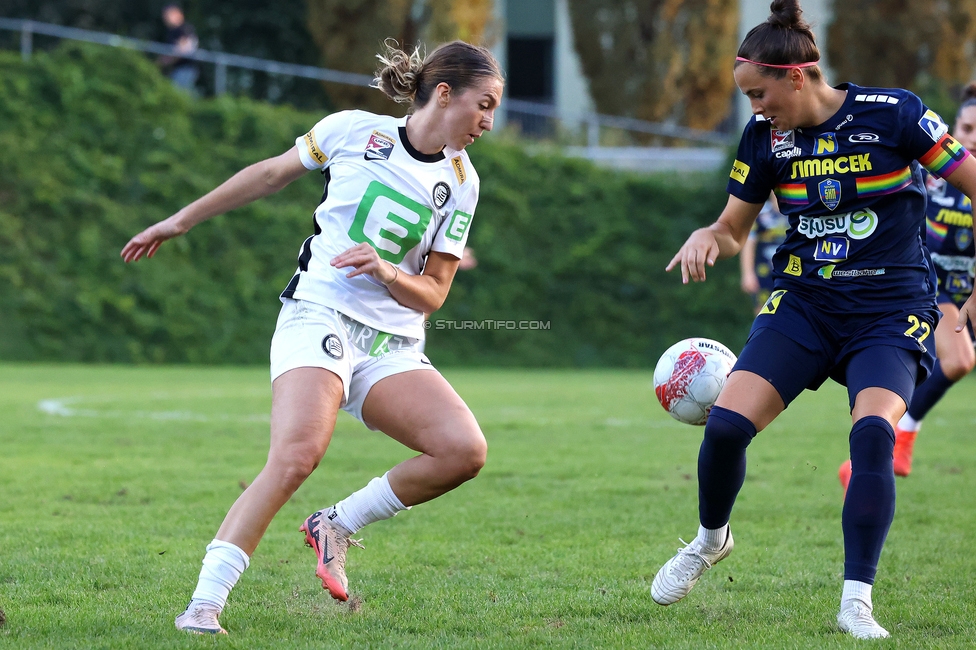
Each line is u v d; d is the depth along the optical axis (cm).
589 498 2177
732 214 1394
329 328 1259
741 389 1266
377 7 9238
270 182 1335
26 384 5312
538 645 1170
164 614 1274
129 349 7731
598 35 10031
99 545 1681
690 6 10075
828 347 1309
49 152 8062
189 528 1828
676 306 8794
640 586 1466
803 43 1260
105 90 8344
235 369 7250
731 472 1268
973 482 2389
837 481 2416
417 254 1324
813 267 1318
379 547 1719
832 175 1290
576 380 6475
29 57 8369
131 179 8219
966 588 1448
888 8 9869
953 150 1262
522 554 1672
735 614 1321
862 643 1148
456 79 1270
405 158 1291
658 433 3353
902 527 1894
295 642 1162
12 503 2042
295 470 1202
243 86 9744
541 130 9956
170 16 9738
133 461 2623
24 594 1371
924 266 1318
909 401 1253
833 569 1575
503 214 8862
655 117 10106
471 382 6219
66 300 7719
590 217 9000
